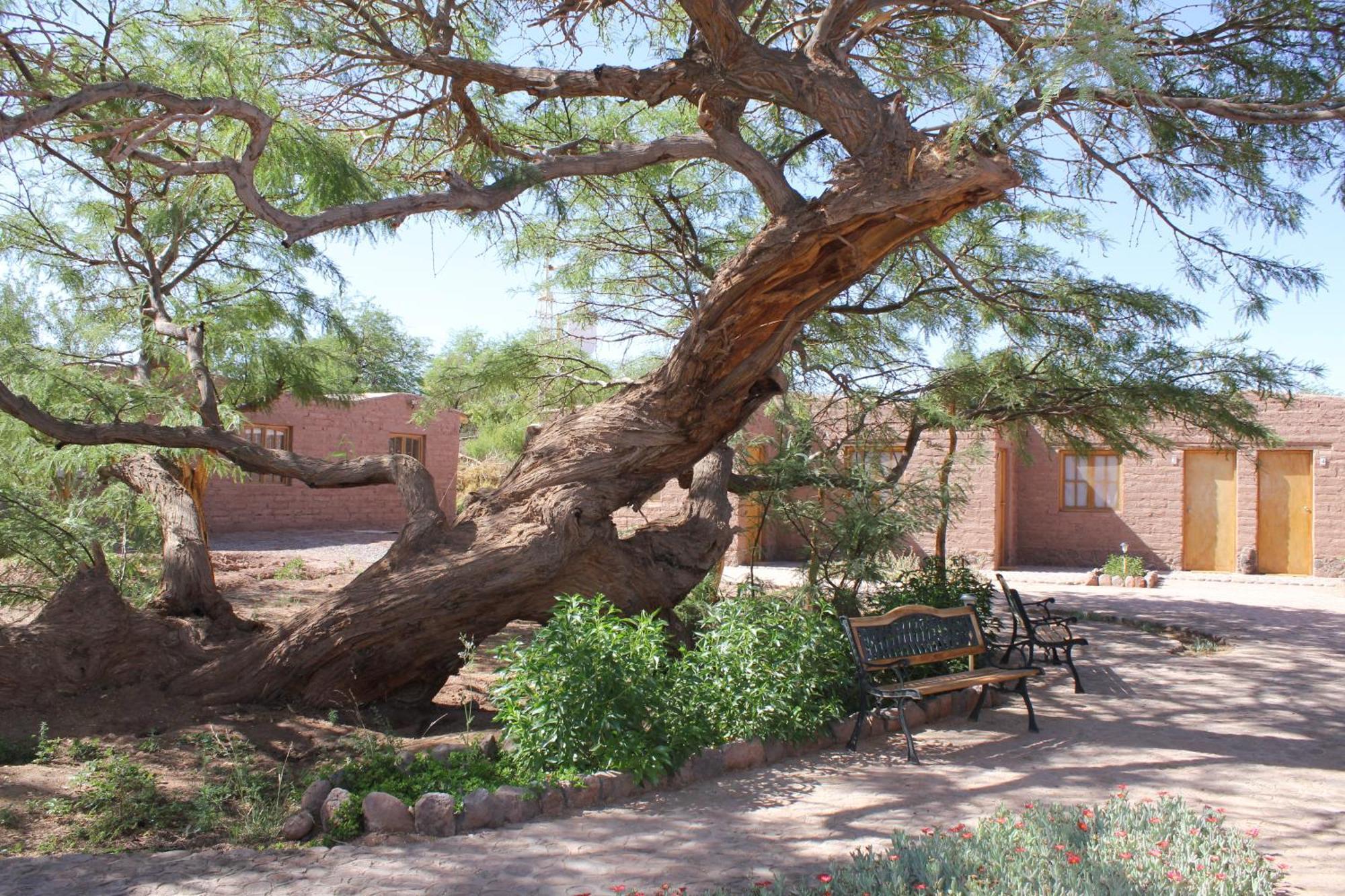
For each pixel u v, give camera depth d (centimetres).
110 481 955
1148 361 913
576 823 502
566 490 716
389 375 2897
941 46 794
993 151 598
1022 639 1004
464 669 899
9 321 860
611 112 962
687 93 715
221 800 525
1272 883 406
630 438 729
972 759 637
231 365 992
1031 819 464
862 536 866
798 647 648
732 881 427
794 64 639
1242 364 898
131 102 651
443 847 470
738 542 1802
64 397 797
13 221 888
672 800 542
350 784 530
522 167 651
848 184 597
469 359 1113
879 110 613
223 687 679
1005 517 2009
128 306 979
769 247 623
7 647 651
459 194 616
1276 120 613
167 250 920
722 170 992
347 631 672
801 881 416
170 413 822
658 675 594
